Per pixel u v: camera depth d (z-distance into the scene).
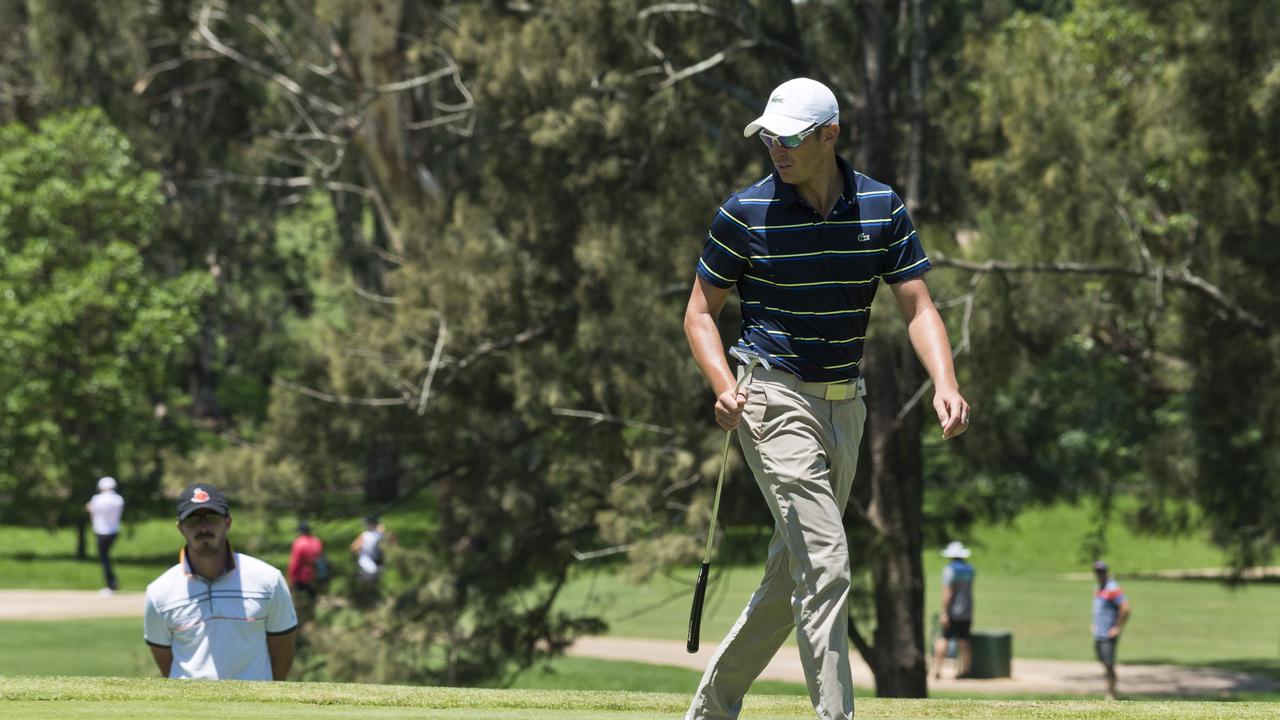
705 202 63.41
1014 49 59.12
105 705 18.66
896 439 65.75
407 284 66.50
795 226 15.48
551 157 67.81
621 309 60.62
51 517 125.56
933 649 91.50
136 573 121.31
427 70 86.25
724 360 15.69
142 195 123.00
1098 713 19.73
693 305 16.02
